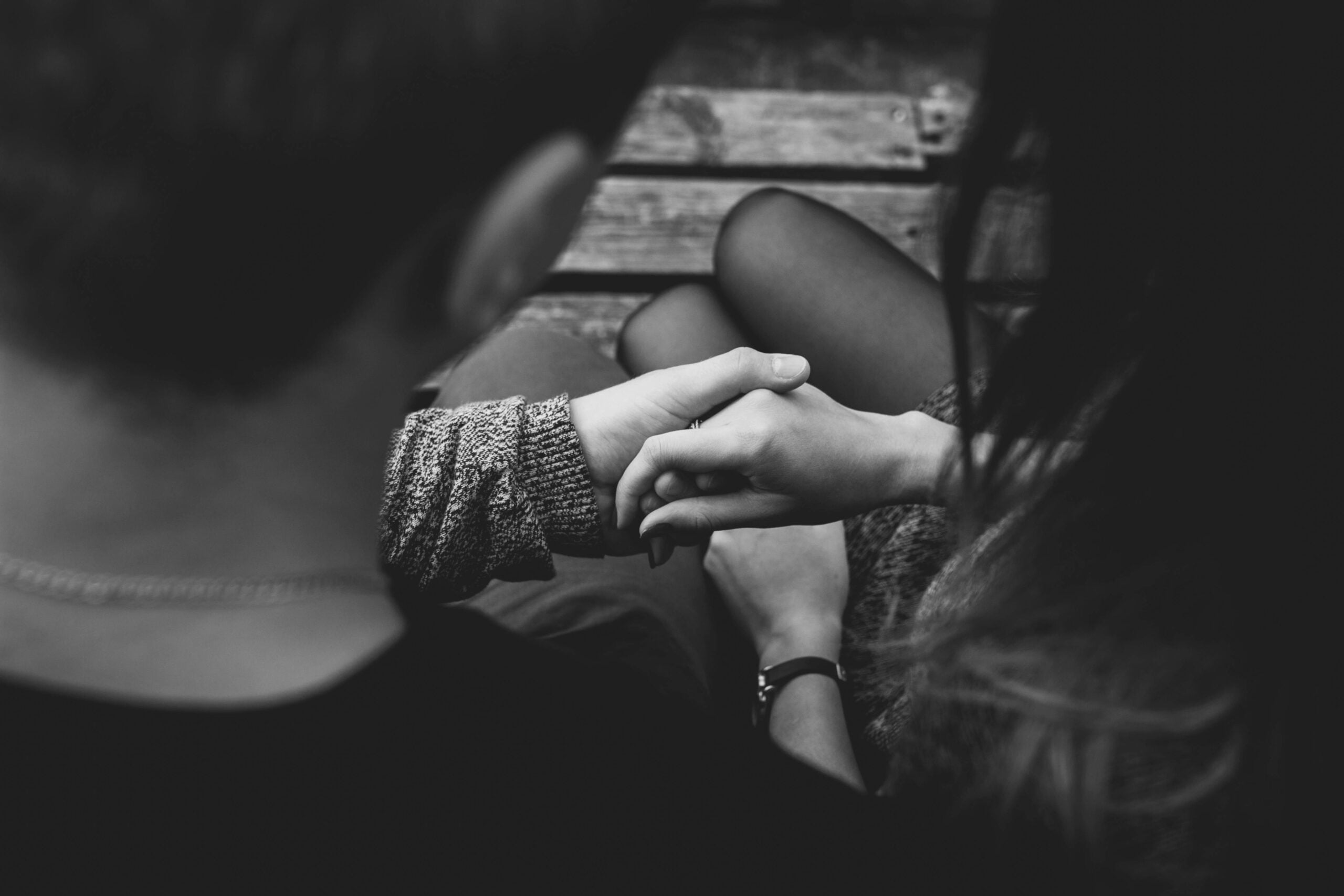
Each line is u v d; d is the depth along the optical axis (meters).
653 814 0.86
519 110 0.68
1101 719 0.89
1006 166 0.97
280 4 0.58
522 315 1.60
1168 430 0.91
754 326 1.40
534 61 0.67
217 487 0.71
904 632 1.19
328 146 0.63
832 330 1.37
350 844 0.74
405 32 0.61
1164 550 0.90
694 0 0.75
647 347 1.40
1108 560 0.91
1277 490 0.89
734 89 1.87
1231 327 0.89
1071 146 0.93
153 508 0.70
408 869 0.75
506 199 0.72
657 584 1.26
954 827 0.92
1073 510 0.93
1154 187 0.91
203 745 0.70
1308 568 0.89
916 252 1.69
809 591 1.27
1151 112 0.90
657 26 0.73
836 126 1.75
